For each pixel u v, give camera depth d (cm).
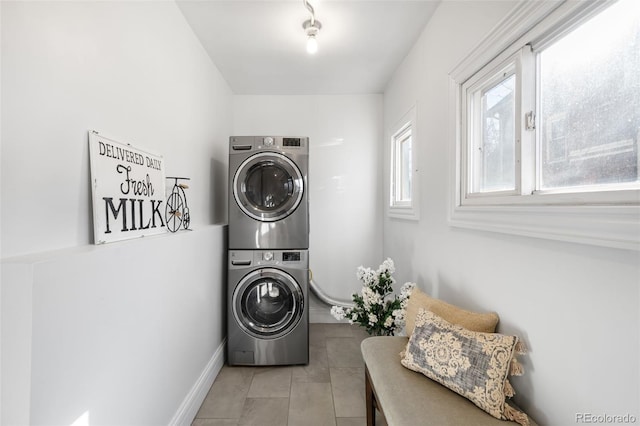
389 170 289
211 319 203
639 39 74
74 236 93
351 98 313
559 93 99
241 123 310
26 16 78
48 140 84
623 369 73
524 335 105
